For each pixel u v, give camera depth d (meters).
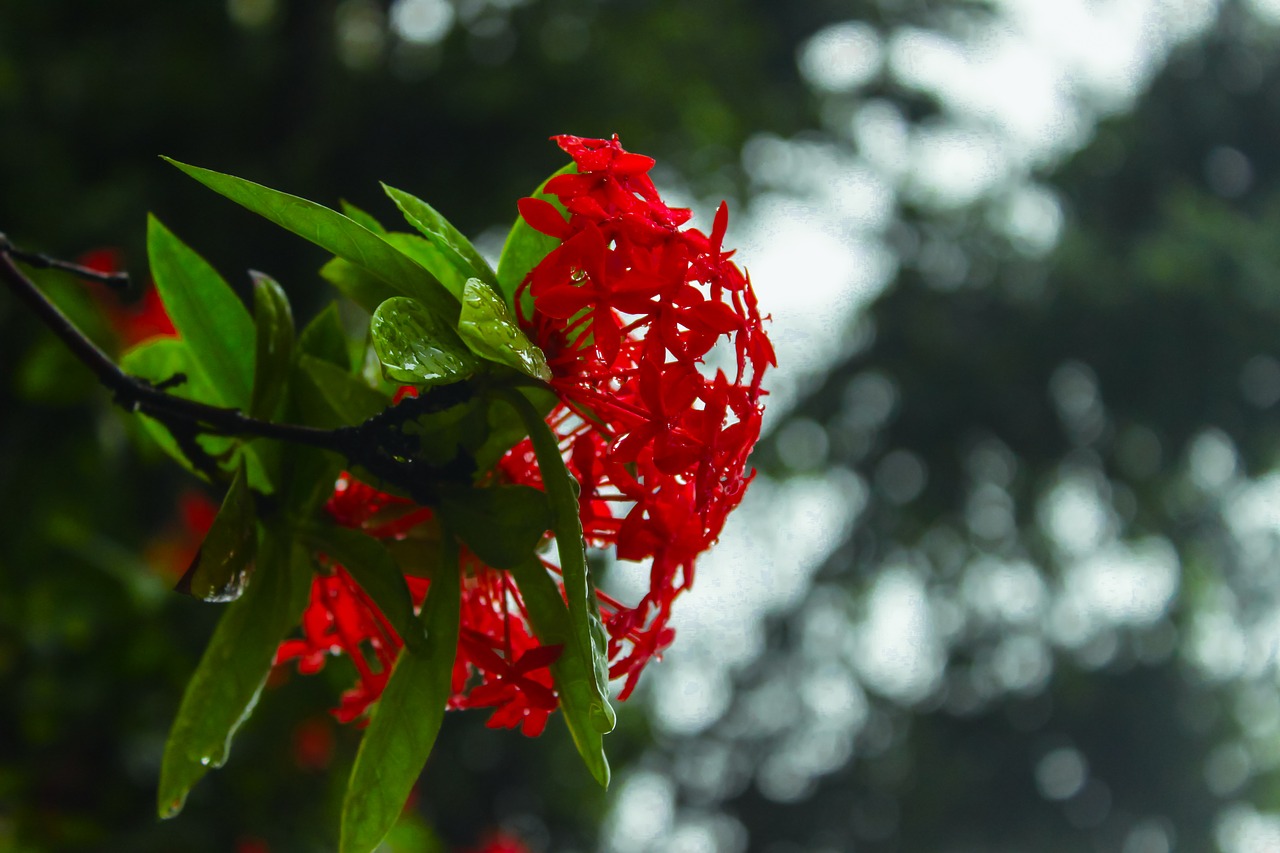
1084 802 16.14
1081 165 15.40
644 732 9.96
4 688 4.20
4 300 4.61
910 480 15.62
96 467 4.79
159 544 5.59
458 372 1.41
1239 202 15.41
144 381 1.71
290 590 1.69
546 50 9.45
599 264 1.39
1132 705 15.89
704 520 1.45
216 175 1.37
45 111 8.23
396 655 1.75
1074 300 14.47
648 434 1.41
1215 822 15.97
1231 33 15.50
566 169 1.58
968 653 16.31
